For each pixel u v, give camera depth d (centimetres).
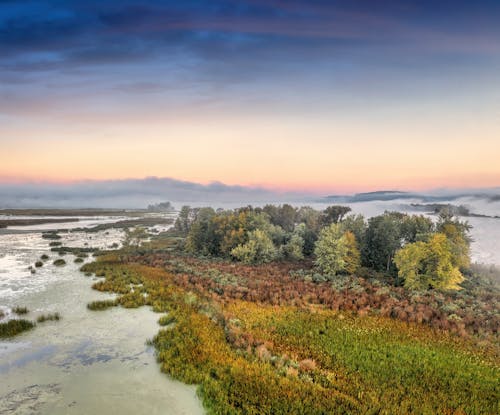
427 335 2180
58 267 3938
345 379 1507
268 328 2130
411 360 1750
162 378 1402
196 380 1376
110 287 2872
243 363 1539
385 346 1930
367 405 1263
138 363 1535
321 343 1927
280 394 1287
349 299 2966
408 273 3491
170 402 1224
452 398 1388
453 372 1639
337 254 4009
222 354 1627
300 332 2089
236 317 2312
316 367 1592
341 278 3859
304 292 3162
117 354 1627
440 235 3434
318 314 2497
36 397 1230
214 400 1222
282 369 1529
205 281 3375
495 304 3127
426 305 2867
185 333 1878
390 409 1248
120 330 1950
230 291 3048
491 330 2356
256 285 3331
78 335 1859
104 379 1379
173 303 2467
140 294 2695
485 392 1463
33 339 1788
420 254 3416
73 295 2703
